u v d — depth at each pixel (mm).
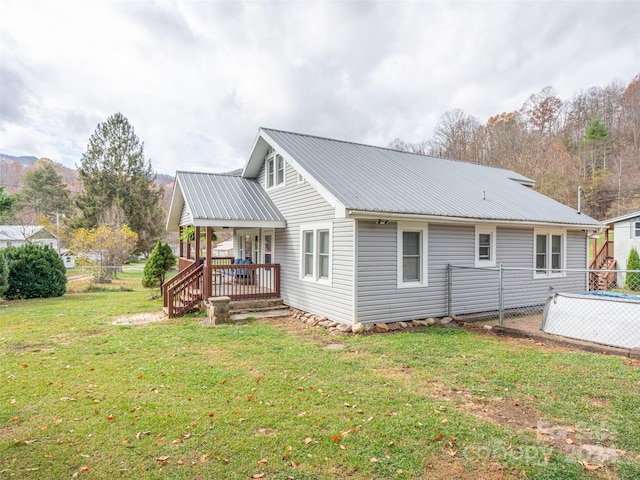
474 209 9734
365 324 8352
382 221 8609
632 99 37719
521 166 37594
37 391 4809
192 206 10711
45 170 46375
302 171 9539
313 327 8891
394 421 3959
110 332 8320
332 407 4324
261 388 4922
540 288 11711
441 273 9633
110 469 3148
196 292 11203
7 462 3254
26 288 14719
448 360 6137
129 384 5066
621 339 6711
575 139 39562
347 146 12883
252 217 10898
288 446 3482
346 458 3289
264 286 12047
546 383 5055
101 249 22453
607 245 19156
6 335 8000
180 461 3260
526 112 44688
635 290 16234
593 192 32750
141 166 37344
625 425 3859
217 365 5914
